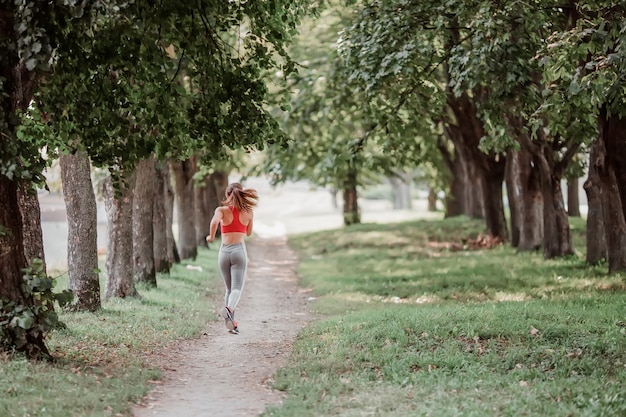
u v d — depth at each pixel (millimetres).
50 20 9008
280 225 68688
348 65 17203
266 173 32438
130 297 17266
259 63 12039
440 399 8242
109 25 9828
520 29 14812
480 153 31562
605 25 12781
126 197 17297
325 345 11703
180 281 22500
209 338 13531
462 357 10258
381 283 21719
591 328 11664
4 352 9273
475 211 42250
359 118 27562
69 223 15016
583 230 33031
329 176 33062
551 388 8633
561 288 18047
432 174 46406
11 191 9656
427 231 38406
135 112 10820
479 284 19984
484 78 14633
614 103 12195
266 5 11758
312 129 29703
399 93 18188
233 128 11664
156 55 9930
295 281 25781
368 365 10188
